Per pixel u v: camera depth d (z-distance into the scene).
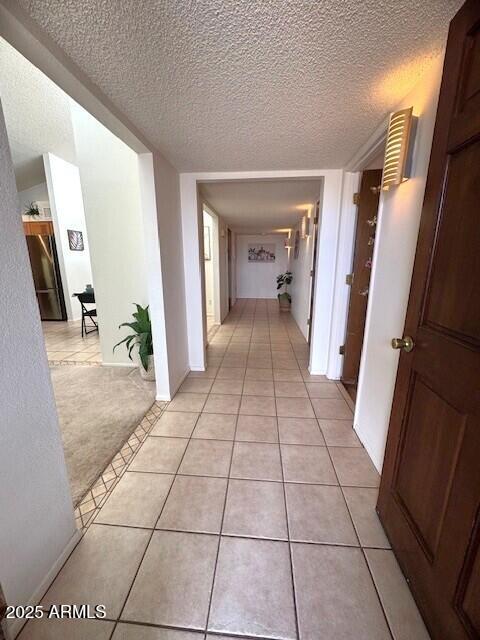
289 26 0.95
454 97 0.86
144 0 0.85
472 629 0.74
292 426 2.06
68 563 1.14
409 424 1.11
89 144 2.74
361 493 1.49
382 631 0.95
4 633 0.88
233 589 1.06
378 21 0.93
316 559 1.16
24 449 0.94
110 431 2.01
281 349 3.82
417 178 1.29
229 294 6.59
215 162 2.32
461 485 0.80
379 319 1.69
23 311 0.92
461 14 0.82
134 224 2.90
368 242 2.52
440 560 0.88
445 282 0.91
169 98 1.39
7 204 0.85
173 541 1.23
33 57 1.03
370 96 1.38
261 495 1.47
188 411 2.26
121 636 0.93
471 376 0.77
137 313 2.83
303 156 2.19
